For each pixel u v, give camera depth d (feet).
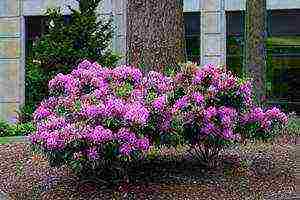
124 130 27.37
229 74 31.04
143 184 29.84
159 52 37.86
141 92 29.45
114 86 29.86
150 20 37.91
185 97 29.99
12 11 94.43
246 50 58.65
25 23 94.17
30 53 85.46
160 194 28.76
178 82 30.53
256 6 57.98
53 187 30.50
